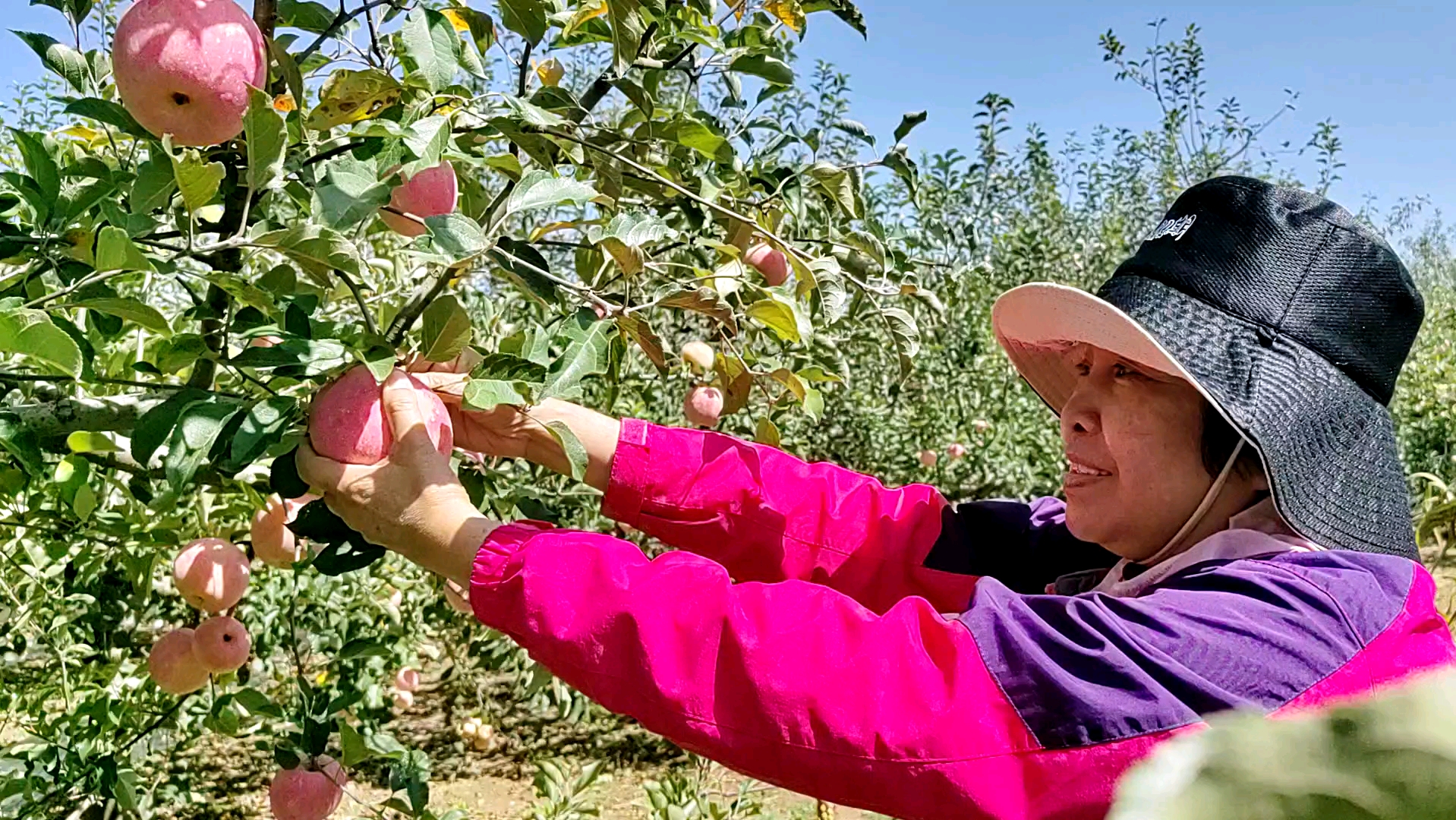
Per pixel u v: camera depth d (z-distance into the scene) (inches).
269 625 144.6
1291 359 45.7
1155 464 47.6
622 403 175.8
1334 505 44.9
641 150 68.4
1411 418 329.4
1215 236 48.4
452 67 49.2
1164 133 343.6
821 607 40.4
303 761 68.6
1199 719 36.4
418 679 182.2
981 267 102.0
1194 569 45.4
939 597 62.5
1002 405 277.7
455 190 58.3
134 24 44.4
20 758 78.3
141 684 98.5
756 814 122.6
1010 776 37.6
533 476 138.3
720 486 61.9
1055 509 65.3
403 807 72.2
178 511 92.3
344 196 44.8
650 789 114.3
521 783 201.9
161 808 134.5
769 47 69.4
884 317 79.0
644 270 58.2
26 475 63.5
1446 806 7.4
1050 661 38.4
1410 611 42.1
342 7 53.9
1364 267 47.7
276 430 42.6
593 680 40.3
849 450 244.8
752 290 70.9
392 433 45.2
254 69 46.7
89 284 43.9
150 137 47.5
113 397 54.6
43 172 46.6
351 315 86.5
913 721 38.0
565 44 70.8
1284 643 38.7
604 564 41.3
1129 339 46.3
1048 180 346.0
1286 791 7.7
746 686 38.9
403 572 173.9
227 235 50.8
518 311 166.4
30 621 106.0
